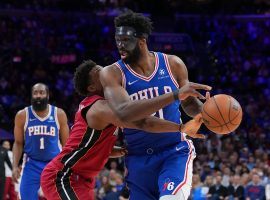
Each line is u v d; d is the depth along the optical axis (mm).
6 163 8484
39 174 6609
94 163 4324
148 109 3633
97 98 4207
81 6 21484
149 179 4184
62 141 6770
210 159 13133
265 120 17109
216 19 22172
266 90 19297
